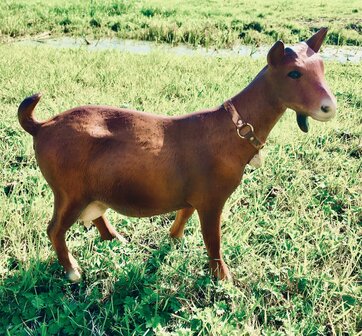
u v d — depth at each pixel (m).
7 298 1.17
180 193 1.12
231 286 1.19
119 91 2.51
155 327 1.09
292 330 1.08
